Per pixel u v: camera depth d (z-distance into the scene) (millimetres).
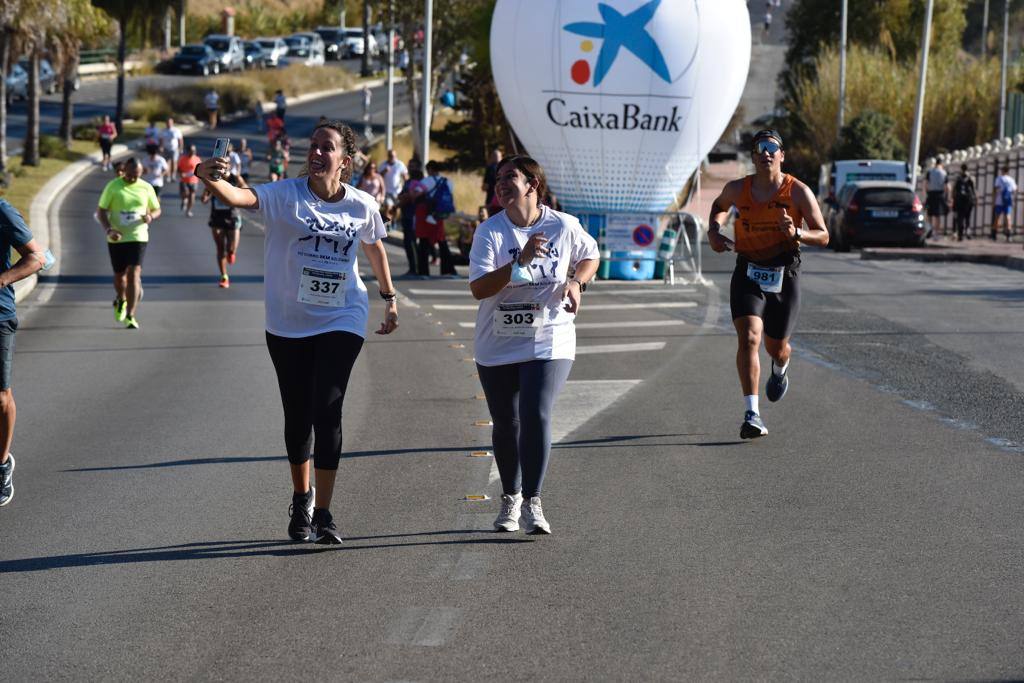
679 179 24750
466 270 26547
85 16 49594
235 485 8352
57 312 19000
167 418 10852
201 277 24266
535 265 6789
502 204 6836
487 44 50188
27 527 7336
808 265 28719
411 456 9219
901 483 8188
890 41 60094
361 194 6852
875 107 55812
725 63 23953
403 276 24719
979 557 6539
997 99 54156
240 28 117062
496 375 7008
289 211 6723
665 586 6105
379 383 12602
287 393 6879
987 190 41062
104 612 5805
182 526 7328
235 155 40719
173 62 82188
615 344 15258
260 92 74500
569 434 9945
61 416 10977
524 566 6457
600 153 24094
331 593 6051
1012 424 10102
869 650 5219
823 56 60625
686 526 7211
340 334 6793
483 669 5051
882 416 10500
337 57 102750
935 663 5066
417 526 7270
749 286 9742
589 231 24891
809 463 8805
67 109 55094
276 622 5641
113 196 16500
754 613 5699
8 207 7672
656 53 23469
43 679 5004
